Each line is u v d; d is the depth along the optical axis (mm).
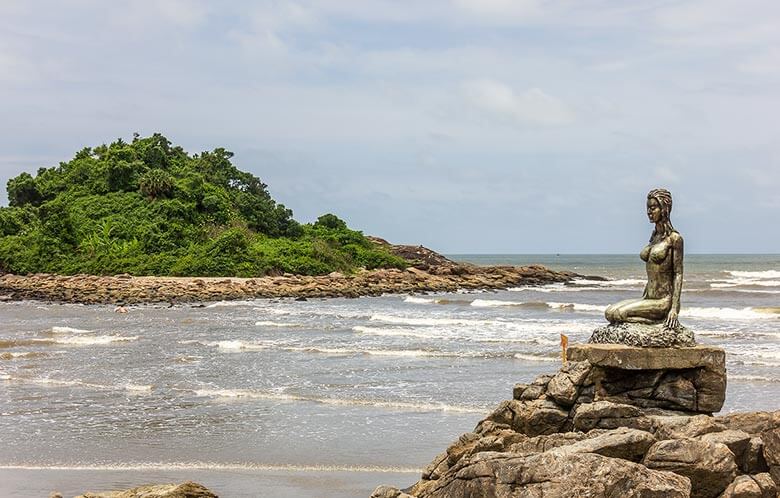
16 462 18031
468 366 29734
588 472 9344
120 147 102375
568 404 12820
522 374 27734
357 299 70312
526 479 9531
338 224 101562
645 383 12922
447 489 10195
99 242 83750
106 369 30531
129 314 56156
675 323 13078
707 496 10352
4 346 37844
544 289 82625
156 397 25172
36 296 70000
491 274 91062
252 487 16016
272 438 19812
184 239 85000
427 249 109812
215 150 106250
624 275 118875
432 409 22547
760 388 24219
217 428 21016
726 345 34000
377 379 27344
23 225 91312
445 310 58094
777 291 71312
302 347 35719
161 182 90625
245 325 47344
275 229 93750
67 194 95250
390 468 17141
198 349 36031
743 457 11000
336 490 15750
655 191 13383
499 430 12680
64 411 23297
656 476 9438
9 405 24188
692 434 11383
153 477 16750
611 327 13453
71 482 16422
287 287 72688
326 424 21172
